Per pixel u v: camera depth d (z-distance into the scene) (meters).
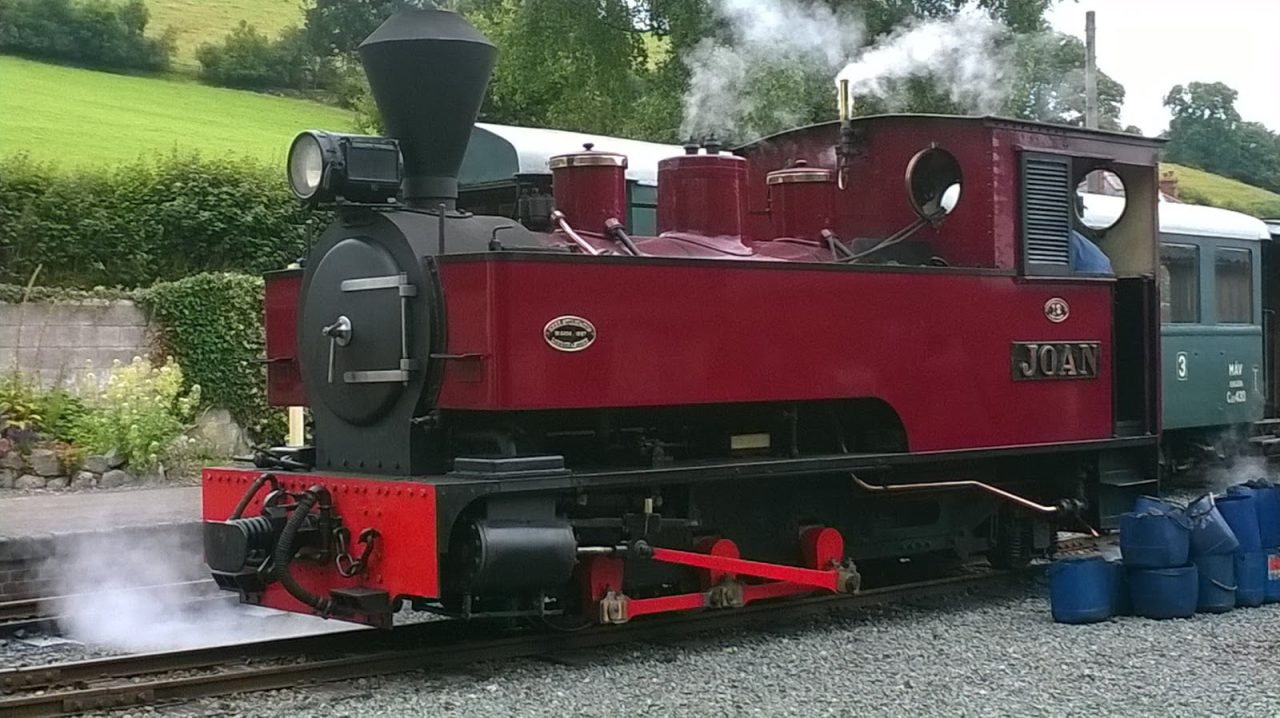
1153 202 9.53
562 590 7.10
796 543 7.99
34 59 45.19
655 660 6.89
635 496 7.12
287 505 6.78
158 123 36.31
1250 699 5.98
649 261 6.80
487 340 6.27
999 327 8.45
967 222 8.58
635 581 7.22
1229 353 14.50
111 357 14.81
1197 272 14.09
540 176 8.40
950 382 8.17
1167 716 5.70
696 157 7.82
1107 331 9.21
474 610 7.08
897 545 8.58
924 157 8.73
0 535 9.17
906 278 7.96
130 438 13.52
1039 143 8.79
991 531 9.27
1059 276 8.81
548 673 6.54
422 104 6.93
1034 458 9.25
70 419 13.77
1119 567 8.23
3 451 13.05
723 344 7.08
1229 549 8.31
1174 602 8.04
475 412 6.74
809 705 5.90
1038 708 5.83
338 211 7.03
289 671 6.29
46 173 16.86
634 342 6.72
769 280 7.30
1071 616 7.91
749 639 7.49
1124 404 9.62
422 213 6.92
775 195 8.40
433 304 6.53
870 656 6.96
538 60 21.52
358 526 6.50
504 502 6.31
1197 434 14.80
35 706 5.65
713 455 7.73
